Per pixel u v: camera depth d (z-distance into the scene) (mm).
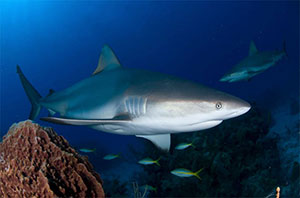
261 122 9781
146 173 10305
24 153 2479
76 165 2691
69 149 2914
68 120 3564
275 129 14133
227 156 6660
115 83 4457
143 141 11383
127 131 4387
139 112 3816
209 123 3516
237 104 3225
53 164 2520
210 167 6484
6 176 2453
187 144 6250
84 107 4707
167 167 7742
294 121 14188
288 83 32219
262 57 8438
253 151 7637
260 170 6801
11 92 94312
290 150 9508
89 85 4992
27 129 2637
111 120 3754
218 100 3270
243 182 6512
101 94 4527
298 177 6641
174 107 3473
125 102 3992
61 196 2316
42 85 106625
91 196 2695
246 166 7016
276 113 18938
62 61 107250
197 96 3400
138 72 4406
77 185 2580
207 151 7168
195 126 3594
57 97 5770
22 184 2330
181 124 3572
